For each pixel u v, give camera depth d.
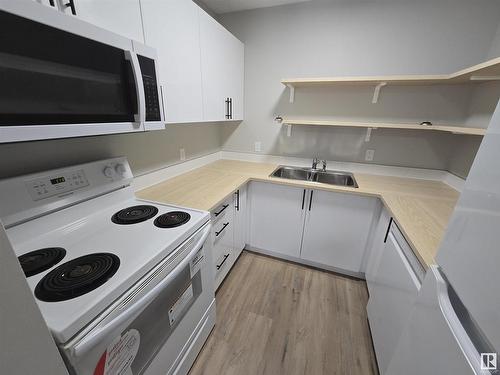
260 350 1.32
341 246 1.86
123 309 0.67
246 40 2.13
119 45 0.87
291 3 1.91
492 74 1.29
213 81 1.69
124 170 1.25
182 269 0.91
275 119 2.19
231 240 1.80
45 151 0.99
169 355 0.98
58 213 0.96
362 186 1.75
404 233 1.07
